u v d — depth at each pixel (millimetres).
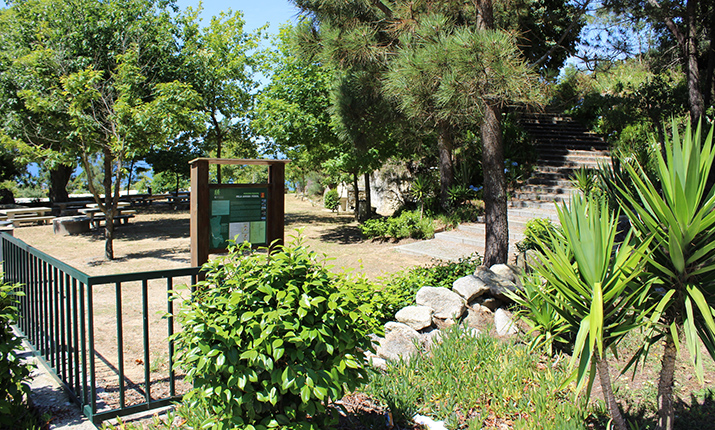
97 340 4848
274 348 2045
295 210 23125
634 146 13422
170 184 36031
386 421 2910
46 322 3533
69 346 3031
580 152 14984
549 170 14031
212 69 15727
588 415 3102
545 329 2986
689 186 2291
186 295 7031
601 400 3248
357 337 2355
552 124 17078
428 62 5543
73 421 2742
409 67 5746
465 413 3055
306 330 2117
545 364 3793
